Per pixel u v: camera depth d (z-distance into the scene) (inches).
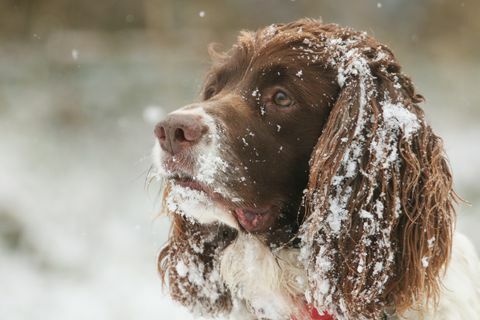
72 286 444.1
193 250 205.0
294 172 190.5
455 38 1320.1
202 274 205.9
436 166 181.9
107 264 469.4
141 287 434.9
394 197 176.2
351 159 179.2
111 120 765.3
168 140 179.5
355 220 176.7
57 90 842.8
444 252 179.3
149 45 1052.5
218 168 179.5
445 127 791.7
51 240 489.7
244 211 188.2
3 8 1138.7
